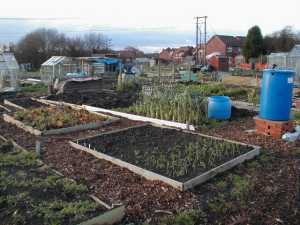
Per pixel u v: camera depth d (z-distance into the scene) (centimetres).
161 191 454
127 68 3328
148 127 801
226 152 589
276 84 705
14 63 1884
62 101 1257
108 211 380
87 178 497
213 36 6209
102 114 966
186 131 748
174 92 1097
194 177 481
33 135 746
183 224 376
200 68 3812
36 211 387
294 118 892
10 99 1344
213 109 911
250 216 392
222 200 429
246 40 4825
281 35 5250
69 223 361
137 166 523
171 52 6619
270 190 456
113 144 656
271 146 654
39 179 480
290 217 392
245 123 873
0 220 370
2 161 559
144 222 381
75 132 780
